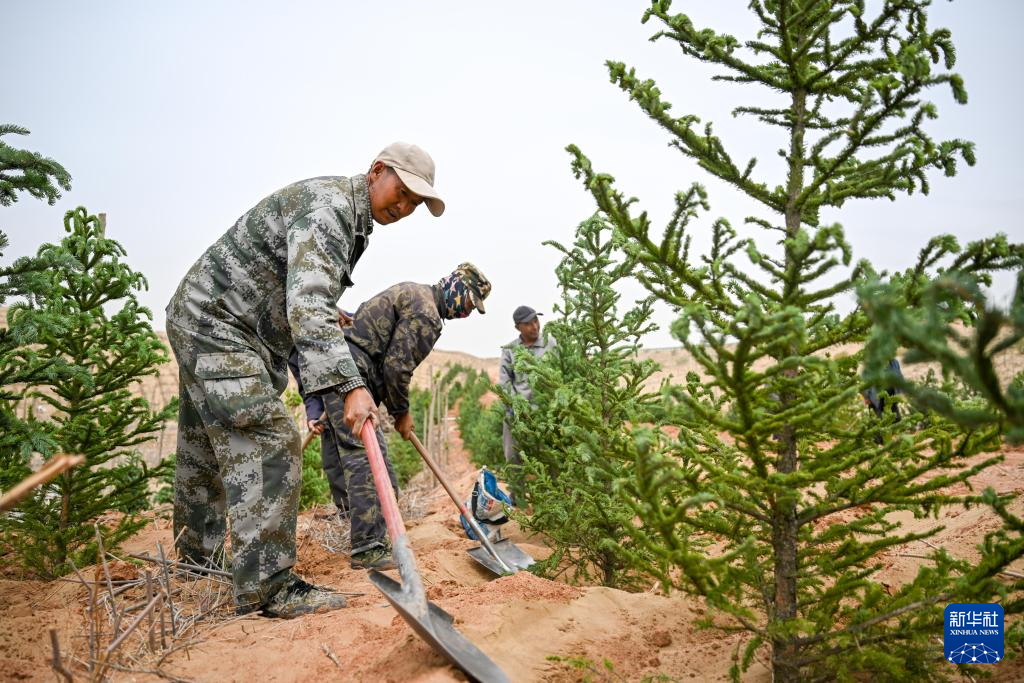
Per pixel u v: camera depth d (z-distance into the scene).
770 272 2.14
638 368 4.40
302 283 3.04
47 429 4.49
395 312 4.46
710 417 1.98
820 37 2.43
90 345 4.67
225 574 3.44
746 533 2.49
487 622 2.74
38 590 3.73
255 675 2.44
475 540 5.04
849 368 2.15
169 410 4.95
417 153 3.57
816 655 2.16
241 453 3.18
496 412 6.67
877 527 4.26
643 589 4.23
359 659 2.49
